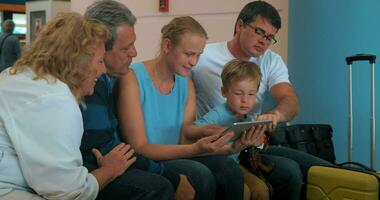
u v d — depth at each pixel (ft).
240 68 7.60
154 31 14.58
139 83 6.98
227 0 12.94
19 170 4.88
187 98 7.56
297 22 11.54
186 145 6.58
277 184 7.56
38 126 4.73
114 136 6.25
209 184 6.31
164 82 7.29
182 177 6.13
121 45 6.28
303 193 7.79
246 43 8.43
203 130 7.07
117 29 6.21
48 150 4.72
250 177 7.34
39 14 20.21
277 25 8.39
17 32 29.68
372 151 9.60
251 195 7.19
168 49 7.04
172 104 7.32
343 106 10.73
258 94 8.71
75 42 5.07
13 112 4.80
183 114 7.43
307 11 11.27
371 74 9.39
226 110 7.75
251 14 8.31
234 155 7.95
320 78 11.12
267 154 8.27
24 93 4.83
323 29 10.98
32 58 5.10
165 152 6.57
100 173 5.30
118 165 5.52
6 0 30.78
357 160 10.52
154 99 7.09
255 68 7.72
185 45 6.85
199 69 8.67
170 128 7.21
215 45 8.93
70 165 4.79
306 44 11.36
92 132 5.72
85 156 5.68
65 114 4.82
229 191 6.67
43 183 4.74
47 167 4.68
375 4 10.09
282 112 7.88
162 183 5.55
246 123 6.45
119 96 6.75
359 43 10.36
